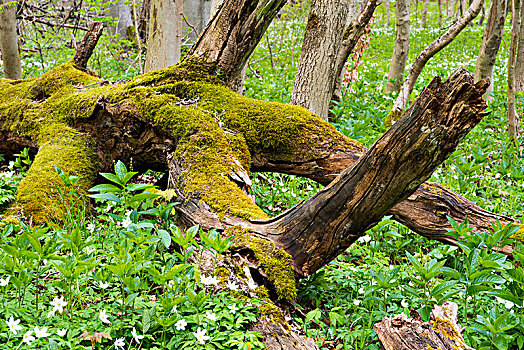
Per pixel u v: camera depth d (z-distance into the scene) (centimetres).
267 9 475
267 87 992
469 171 508
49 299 288
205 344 248
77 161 469
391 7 3744
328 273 372
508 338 276
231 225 351
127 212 392
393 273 298
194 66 486
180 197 389
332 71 633
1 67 937
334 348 297
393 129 284
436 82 266
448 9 3278
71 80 545
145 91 470
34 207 417
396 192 294
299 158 437
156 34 740
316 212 317
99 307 279
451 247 378
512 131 737
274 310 287
